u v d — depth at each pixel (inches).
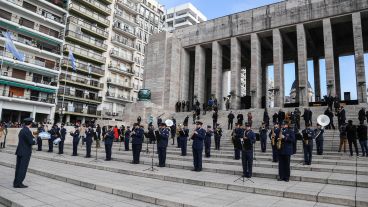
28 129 319.0
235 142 381.1
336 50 1445.6
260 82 1295.5
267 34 1314.0
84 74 1856.5
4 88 1427.2
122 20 2170.3
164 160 480.4
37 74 1583.4
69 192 295.3
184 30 1518.2
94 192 300.8
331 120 724.0
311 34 1365.7
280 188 295.1
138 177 386.6
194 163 432.5
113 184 322.0
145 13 2461.9
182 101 1387.8
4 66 1441.9
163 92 1389.0
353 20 1081.4
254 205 243.6
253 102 1241.4
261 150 601.0
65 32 1733.5
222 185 319.6
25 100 1473.9
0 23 1411.2
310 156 444.8
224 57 1657.2
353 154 526.9
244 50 1582.2
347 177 343.9
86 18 1892.2
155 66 1453.0
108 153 565.6
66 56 1744.6
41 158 607.2
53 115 1626.5
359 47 1053.2
